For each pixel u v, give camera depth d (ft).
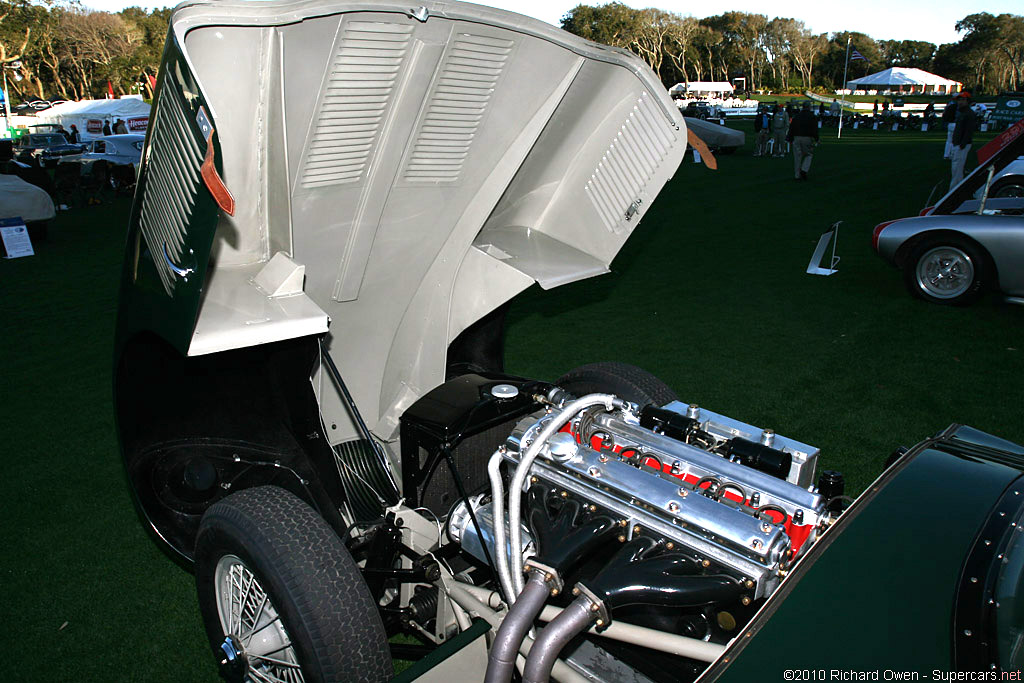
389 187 8.58
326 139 7.63
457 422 8.42
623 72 8.90
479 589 7.43
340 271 9.17
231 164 7.38
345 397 8.94
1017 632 5.09
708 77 363.35
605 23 293.02
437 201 9.27
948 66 327.67
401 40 7.23
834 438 13.82
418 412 8.70
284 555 6.55
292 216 8.11
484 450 8.99
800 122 56.18
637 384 10.59
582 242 10.23
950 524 5.55
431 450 8.46
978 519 5.59
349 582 6.59
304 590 6.41
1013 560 5.31
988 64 316.40
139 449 9.11
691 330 20.94
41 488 13.01
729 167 69.41
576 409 7.15
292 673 7.00
